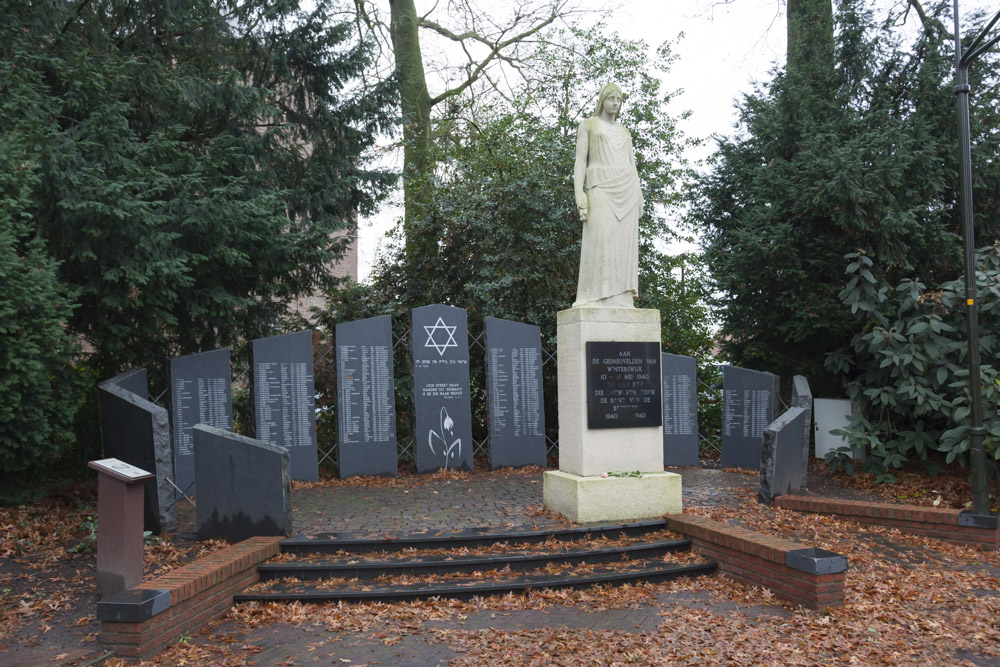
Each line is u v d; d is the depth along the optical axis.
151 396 12.31
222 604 6.45
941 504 10.14
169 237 9.66
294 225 12.52
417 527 8.29
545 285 15.26
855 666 5.09
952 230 13.26
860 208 11.48
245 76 13.09
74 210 9.05
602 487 8.43
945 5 12.86
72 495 10.41
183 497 10.96
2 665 5.27
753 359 14.85
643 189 16.33
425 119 20.20
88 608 6.39
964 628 5.82
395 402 14.62
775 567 6.69
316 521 8.73
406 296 15.45
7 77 8.88
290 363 12.26
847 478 12.12
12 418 8.21
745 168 14.31
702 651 5.38
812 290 12.71
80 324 10.53
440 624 6.10
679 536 8.13
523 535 7.86
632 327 8.90
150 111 11.23
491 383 13.45
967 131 8.76
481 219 15.04
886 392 11.37
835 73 13.77
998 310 10.40
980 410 8.69
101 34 10.95
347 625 6.06
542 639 5.65
